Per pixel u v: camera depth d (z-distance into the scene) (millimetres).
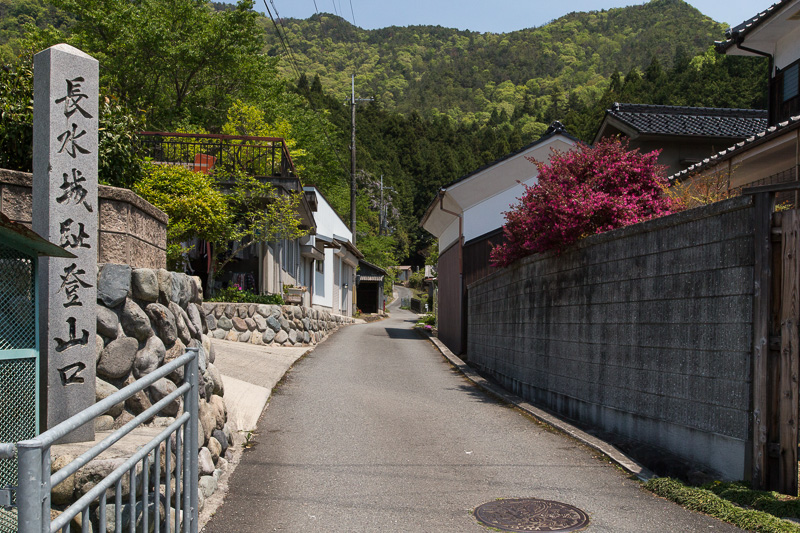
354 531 4184
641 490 5082
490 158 83875
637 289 6375
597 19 181250
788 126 8570
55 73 3990
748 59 40750
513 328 10422
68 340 3959
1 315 3344
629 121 17547
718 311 5098
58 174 3967
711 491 4734
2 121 5320
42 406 3832
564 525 4273
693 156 17516
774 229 4617
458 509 4602
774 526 3990
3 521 2877
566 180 8633
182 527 3793
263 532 4156
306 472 5488
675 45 141500
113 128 6203
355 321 33688
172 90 24703
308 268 23203
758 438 4590
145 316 4836
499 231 13984
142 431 4371
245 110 22281
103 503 2607
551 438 6926
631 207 7945
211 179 12117
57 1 21688
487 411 8484
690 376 5434
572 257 7969
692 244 5484
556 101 114562
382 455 6047
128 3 22656
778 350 4574
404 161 83500
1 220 2949
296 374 10914
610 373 6875
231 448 6086
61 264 3941
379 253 50594
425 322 27297
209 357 6305
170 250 10836
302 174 29297
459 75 149375
